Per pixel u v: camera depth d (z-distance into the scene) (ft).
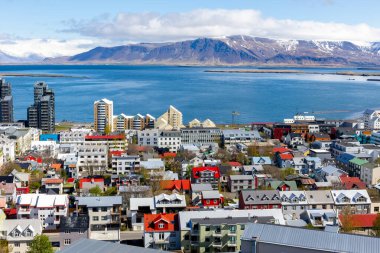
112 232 474.90
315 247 286.66
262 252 300.81
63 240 422.41
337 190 585.63
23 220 453.99
